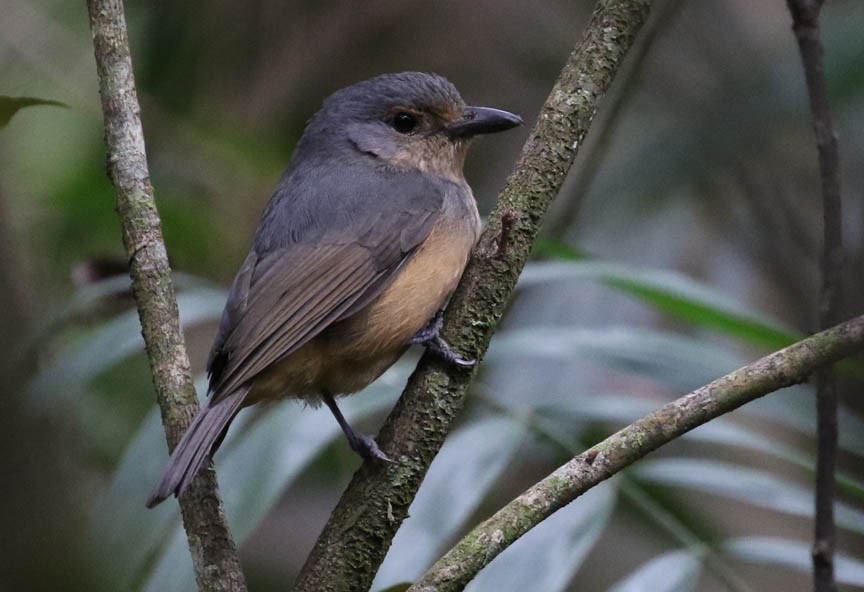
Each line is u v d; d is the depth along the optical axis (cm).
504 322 1155
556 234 1129
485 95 1367
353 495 666
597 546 1108
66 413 1035
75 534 797
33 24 1280
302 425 780
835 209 669
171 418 684
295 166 980
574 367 960
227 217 1295
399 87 973
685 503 787
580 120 708
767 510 1160
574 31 1389
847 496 1227
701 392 600
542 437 800
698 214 1271
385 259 875
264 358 808
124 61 716
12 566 764
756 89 1298
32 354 957
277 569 1125
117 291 959
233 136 1312
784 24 1337
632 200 1258
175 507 761
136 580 802
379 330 856
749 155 1297
